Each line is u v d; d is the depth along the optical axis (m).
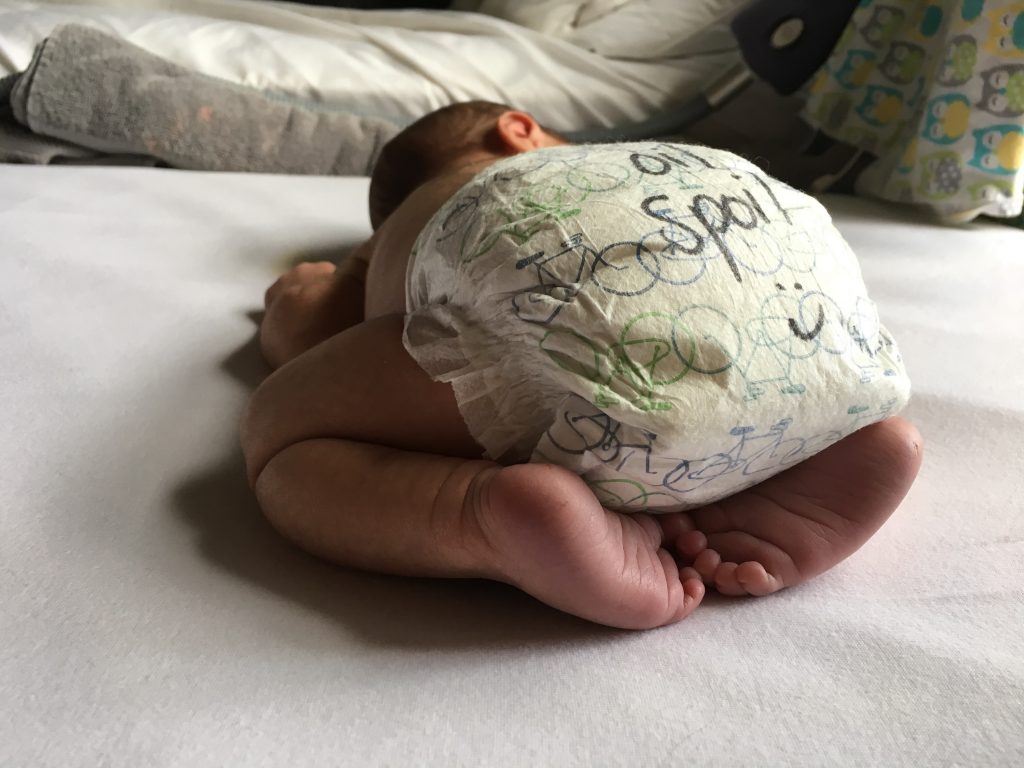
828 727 0.43
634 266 0.51
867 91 1.50
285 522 0.56
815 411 0.52
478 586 0.56
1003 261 1.13
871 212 1.37
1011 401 0.77
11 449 0.62
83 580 0.51
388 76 1.61
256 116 1.46
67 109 1.35
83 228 1.05
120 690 0.44
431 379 0.56
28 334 0.79
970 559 0.59
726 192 0.57
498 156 0.98
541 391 0.53
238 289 0.99
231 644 0.48
